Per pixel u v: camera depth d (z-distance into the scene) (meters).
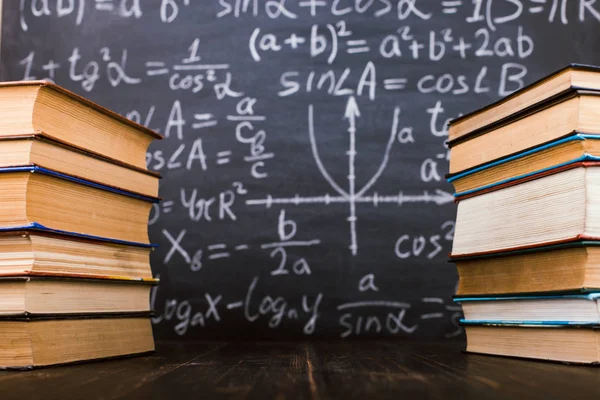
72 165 0.84
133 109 1.59
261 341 1.48
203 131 1.58
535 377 0.66
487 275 0.93
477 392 0.56
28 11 1.63
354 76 1.58
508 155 0.87
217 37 1.60
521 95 0.87
